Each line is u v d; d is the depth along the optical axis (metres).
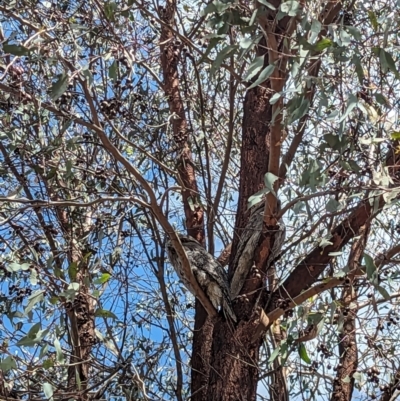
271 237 3.81
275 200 3.56
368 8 3.84
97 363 4.35
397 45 3.49
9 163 4.11
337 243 3.85
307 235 3.66
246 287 3.97
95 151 4.75
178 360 4.65
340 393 4.38
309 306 3.82
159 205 3.58
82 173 4.70
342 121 2.68
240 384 3.81
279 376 4.59
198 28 4.72
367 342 4.03
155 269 4.91
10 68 3.08
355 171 3.01
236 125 5.85
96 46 4.08
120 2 4.27
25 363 3.94
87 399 3.88
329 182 3.35
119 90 3.64
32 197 4.54
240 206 4.37
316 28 2.70
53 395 3.67
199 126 5.54
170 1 4.82
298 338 3.48
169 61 5.23
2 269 3.82
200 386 4.41
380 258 3.65
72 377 4.38
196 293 4.00
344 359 4.48
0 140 4.20
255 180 4.37
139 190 4.96
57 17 3.59
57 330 3.43
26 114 4.26
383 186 3.02
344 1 3.78
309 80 2.83
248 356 3.87
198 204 4.95
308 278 3.89
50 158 4.46
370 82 3.58
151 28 4.73
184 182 5.04
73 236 4.44
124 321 4.57
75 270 3.51
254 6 3.09
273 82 3.18
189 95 5.41
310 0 2.89
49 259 3.61
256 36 2.89
